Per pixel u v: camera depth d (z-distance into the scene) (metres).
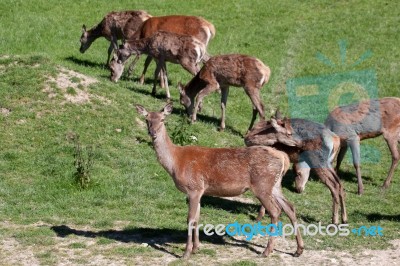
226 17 44.44
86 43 37.91
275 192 19.02
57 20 42.44
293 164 24.80
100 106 28.66
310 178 26.28
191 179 18.86
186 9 45.38
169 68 37.47
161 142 18.94
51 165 24.58
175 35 32.12
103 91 29.75
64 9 44.28
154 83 32.53
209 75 29.75
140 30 35.25
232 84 29.53
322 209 23.42
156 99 31.66
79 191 23.16
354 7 46.00
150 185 23.92
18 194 22.73
